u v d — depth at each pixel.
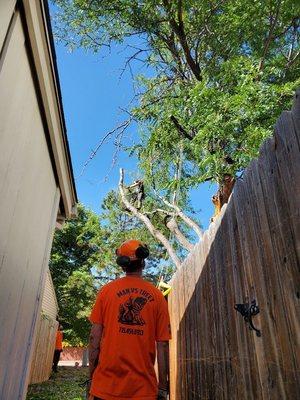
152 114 7.23
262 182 1.94
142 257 2.33
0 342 2.05
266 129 4.20
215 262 2.84
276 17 5.73
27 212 2.41
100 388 1.89
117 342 1.97
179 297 4.37
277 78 6.12
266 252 1.85
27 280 2.66
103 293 2.19
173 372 4.57
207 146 4.94
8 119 1.75
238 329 2.23
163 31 7.65
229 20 6.33
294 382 1.50
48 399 7.20
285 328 1.60
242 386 2.13
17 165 2.02
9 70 1.68
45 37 2.03
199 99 4.77
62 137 2.98
